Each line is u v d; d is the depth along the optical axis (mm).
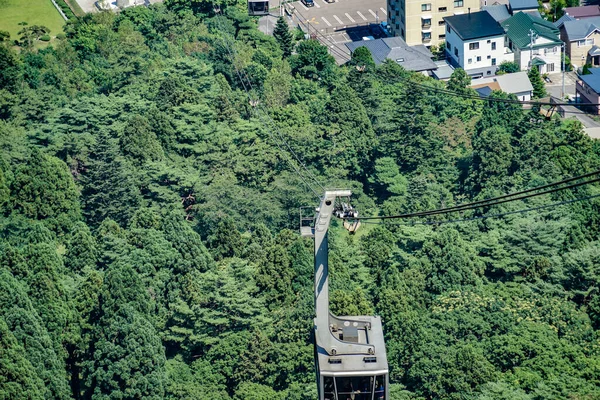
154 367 194875
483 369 186875
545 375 187250
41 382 188375
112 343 195125
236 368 198625
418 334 196000
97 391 193625
